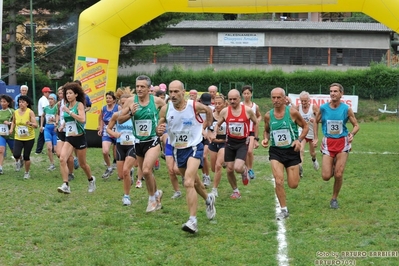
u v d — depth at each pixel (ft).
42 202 35.22
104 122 44.57
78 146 36.83
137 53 131.23
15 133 44.98
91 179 38.45
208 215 28.71
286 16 212.84
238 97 34.19
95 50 61.05
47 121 49.37
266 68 166.50
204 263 22.25
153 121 30.14
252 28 164.66
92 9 61.05
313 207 33.35
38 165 52.80
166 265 22.04
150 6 59.82
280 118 29.63
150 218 30.42
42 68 129.80
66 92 36.01
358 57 164.76
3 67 126.21
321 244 24.94
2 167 50.70
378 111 132.05
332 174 32.73
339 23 174.19
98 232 27.40
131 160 34.17
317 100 116.67
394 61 173.47
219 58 167.73
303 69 165.17
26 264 22.29
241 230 27.58
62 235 26.35
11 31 123.95
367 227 27.91
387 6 55.52
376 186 41.16
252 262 22.36
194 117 26.99
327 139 32.50
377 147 71.15
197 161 26.96
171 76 148.05
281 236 26.43
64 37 126.62
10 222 29.55
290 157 30.17
